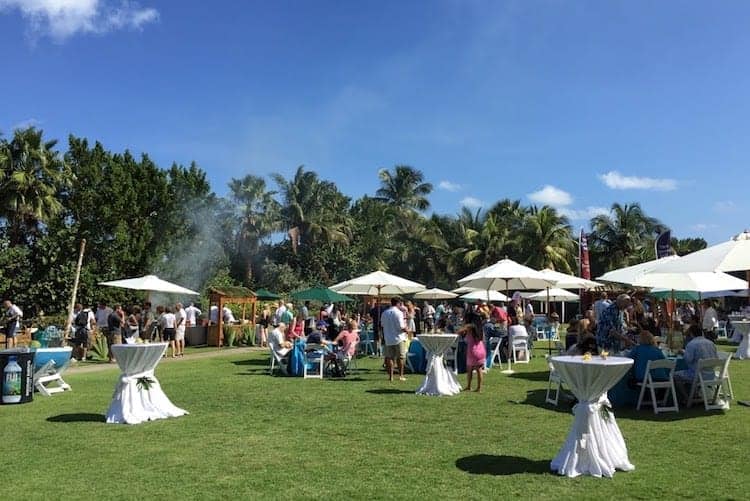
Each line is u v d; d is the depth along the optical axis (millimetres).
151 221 31578
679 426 8289
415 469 6238
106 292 28469
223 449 7070
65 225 29578
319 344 14203
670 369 9578
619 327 10867
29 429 8234
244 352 21609
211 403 10289
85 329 18594
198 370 15531
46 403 10367
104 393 11555
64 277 27875
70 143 31125
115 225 29578
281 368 14938
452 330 16469
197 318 26906
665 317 22938
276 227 47344
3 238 29391
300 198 50344
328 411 9523
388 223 54125
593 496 5379
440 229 52625
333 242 49875
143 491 5539
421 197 57062
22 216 29906
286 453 6879
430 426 8367
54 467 6340
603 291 26422
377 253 51531
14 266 27766
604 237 53000
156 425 8477
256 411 9539
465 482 5793
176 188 32812
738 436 7691
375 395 11188
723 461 6512
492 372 14852
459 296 29016
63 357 11789
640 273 13547
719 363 9555
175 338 19609
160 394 9117
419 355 14992
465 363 14828
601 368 6031
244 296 25672
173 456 6766
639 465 6367
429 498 5336
